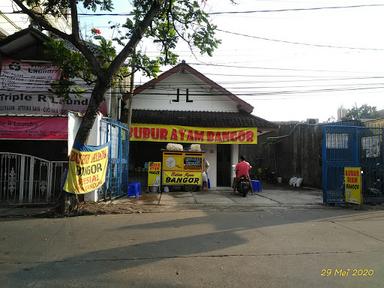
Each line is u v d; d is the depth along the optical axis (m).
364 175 13.23
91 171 11.51
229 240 7.53
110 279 5.33
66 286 5.08
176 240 7.52
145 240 7.52
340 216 10.34
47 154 15.15
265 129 18.81
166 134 17.80
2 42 15.04
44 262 6.13
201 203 12.80
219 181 19.50
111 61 11.44
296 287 5.01
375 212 11.12
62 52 10.87
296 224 9.16
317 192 17.12
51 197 12.28
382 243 7.34
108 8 10.71
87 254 6.55
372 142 13.47
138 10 10.96
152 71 11.48
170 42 11.67
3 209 11.16
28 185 12.13
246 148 31.67
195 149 17.27
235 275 5.48
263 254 6.55
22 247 7.02
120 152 14.90
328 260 6.22
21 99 15.55
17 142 15.09
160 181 16.47
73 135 11.87
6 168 12.16
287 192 17.06
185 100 19.81
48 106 15.55
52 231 8.33
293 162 23.00
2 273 5.61
